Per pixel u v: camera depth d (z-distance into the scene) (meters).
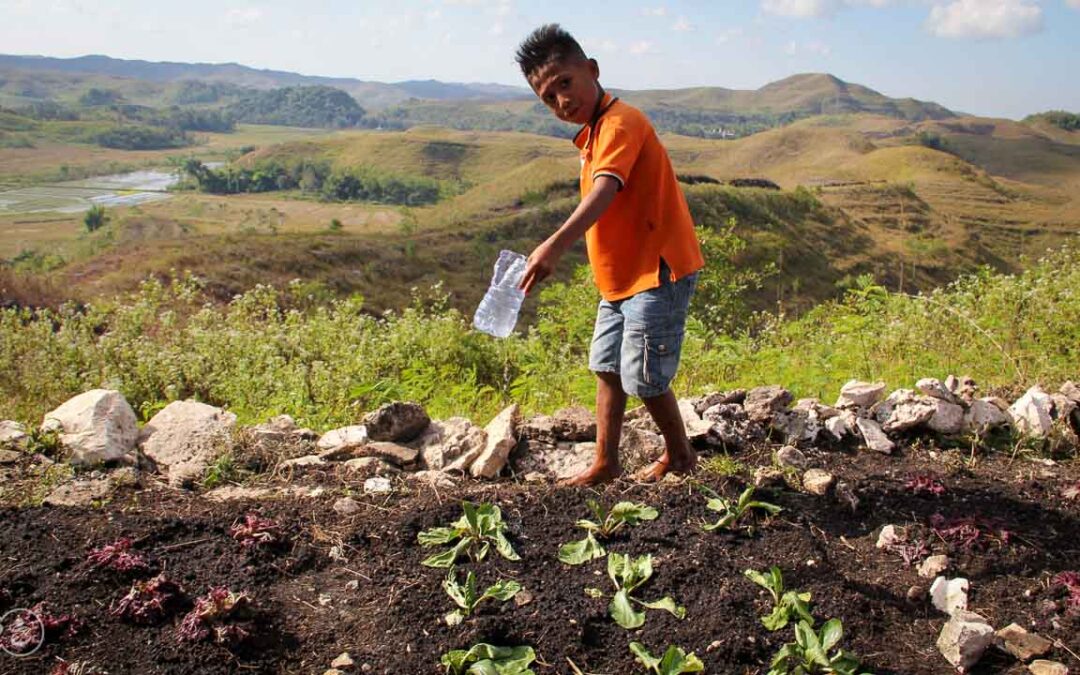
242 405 6.70
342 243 59.78
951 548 3.01
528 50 3.01
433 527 2.99
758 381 6.09
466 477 3.69
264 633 2.45
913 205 111.94
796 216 83.12
